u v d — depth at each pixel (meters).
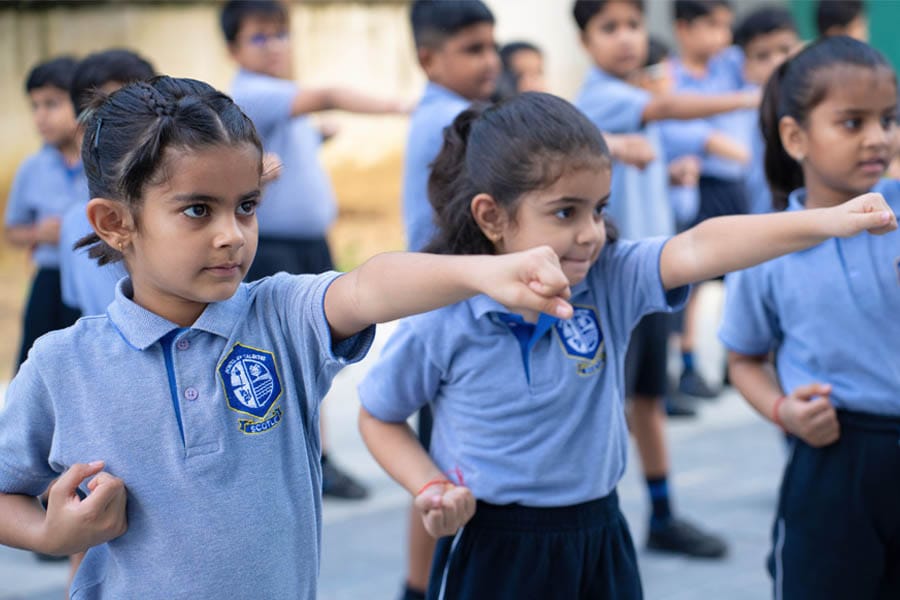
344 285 1.72
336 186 8.16
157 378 1.73
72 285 3.41
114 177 1.65
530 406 2.17
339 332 1.74
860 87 2.43
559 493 2.19
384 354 2.31
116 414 1.71
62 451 1.73
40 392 1.74
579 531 2.20
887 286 2.39
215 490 1.72
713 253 1.97
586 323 2.20
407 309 1.64
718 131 6.19
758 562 3.78
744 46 5.68
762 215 1.92
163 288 1.69
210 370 1.74
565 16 8.96
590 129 2.10
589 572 2.22
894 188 2.48
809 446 2.50
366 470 4.93
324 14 8.12
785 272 2.49
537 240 2.11
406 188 3.46
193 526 1.71
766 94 2.68
